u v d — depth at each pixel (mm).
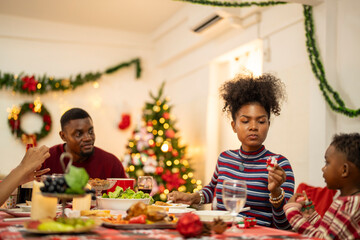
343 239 1222
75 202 1532
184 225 1017
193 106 5328
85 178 1115
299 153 3320
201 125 5082
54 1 5031
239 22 4094
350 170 1363
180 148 4926
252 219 1291
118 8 5246
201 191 1880
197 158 5137
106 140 5941
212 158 4945
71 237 990
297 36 3416
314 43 3113
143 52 6258
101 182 1750
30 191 1788
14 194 1790
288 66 3520
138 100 6156
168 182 4625
